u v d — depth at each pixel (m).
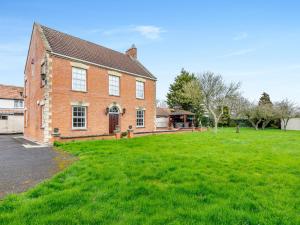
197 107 43.84
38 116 18.59
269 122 43.28
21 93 37.84
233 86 33.66
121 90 22.38
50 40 18.59
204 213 4.00
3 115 32.72
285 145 14.20
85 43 22.95
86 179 6.02
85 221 3.68
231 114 45.97
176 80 49.31
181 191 5.18
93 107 19.59
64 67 17.58
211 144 14.18
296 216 3.94
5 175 6.71
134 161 8.32
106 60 22.20
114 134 18.08
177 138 18.11
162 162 8.13
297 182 5.95
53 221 3.66
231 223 3.67
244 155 10.03
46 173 6.95
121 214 3.96
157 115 38.09
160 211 4.09
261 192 5.21
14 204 4.35
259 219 3.80
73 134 17.91
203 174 6.56
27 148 13.10
